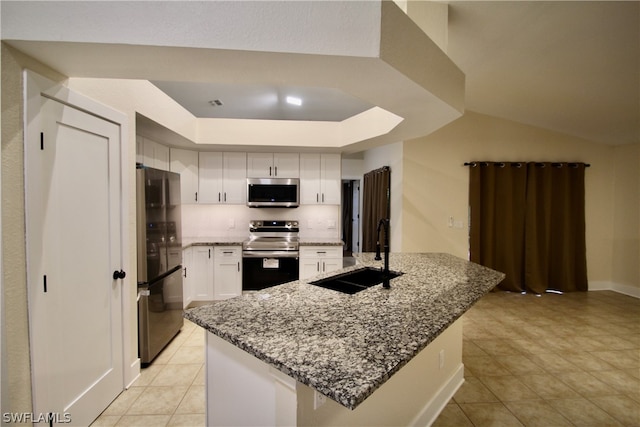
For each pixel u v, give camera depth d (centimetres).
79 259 174
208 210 442
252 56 136
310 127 379
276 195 409
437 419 191
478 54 264
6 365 132
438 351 198
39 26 124
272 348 104
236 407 129
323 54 134
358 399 77
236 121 369
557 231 443
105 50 133
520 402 207
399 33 148
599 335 309
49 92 150
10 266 134
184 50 131
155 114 269
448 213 429
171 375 236
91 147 183
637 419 191
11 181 133
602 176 454
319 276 205
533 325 333
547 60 260
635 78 268
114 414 192
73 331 170
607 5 188
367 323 125
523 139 440
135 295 233
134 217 232
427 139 425
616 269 455
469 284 183
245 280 393
